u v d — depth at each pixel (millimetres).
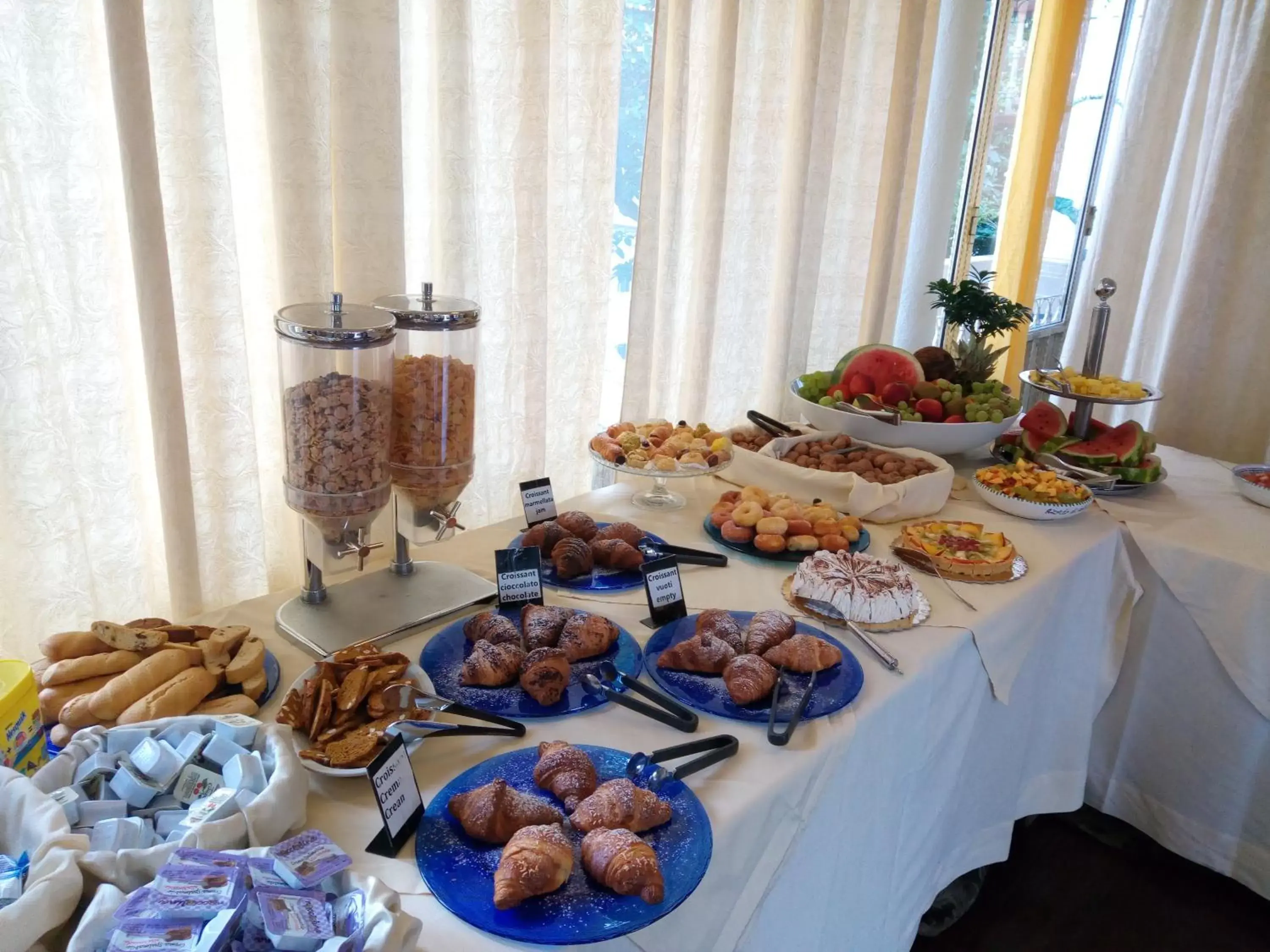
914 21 2412
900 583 1400
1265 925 1913
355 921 664
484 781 932
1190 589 1812
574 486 2072
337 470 1123
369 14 1386
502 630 1169
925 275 3121
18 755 863
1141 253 3484
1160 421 3459
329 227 1426
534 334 1793
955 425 1983
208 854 690
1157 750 2014
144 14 1212
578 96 1808
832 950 1269
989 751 1636
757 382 2486
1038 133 3244
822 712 1114
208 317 1337
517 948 753
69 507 1259
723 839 915
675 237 2031
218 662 1061
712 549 1609
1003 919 1878
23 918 611
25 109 1155
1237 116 3080
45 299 1206
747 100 2174
